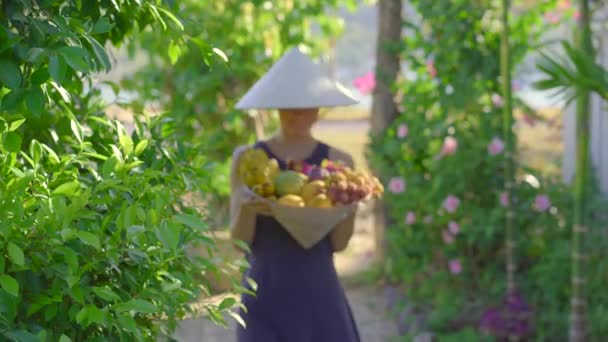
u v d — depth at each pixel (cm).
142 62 835
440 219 689
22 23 216
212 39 799
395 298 720
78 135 234
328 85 416
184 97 806
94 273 228
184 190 283
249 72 819
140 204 224
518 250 658
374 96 806
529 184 669
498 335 596
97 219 228
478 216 670
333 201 384
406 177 717
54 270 206
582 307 539
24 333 194
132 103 303
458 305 651
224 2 811
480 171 689
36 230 204
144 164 279
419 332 639
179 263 263
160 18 250
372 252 851
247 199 381
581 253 536
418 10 723
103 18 228
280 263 403
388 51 762
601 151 710
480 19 705
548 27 727
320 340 404
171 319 245
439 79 715
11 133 211
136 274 235
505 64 628
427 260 698
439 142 721
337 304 410
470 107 697
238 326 411
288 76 413
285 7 830
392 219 807
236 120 804
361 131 1884
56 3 232
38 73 210
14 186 204
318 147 420
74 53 205
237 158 417
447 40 707
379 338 656
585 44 548
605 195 699
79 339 229
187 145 309
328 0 850
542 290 633
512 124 683
